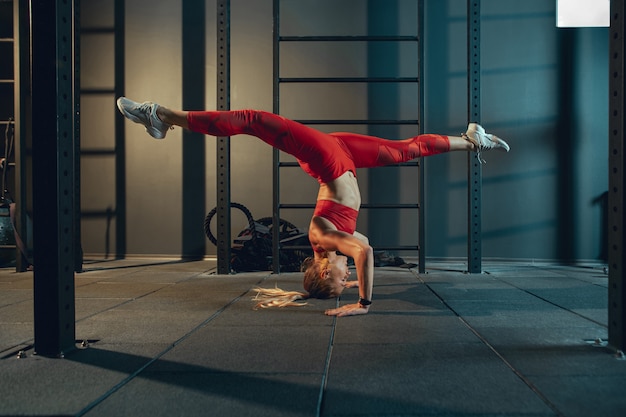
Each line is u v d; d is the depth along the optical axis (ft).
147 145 17.57
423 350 6.26
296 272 14.61
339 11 17.11
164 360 5.87
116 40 17.71
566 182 16.42
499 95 16.65
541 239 16.44
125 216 17.60
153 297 10.32
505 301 9.74
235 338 6.92
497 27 16.71
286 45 17.21
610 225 6.25
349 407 4.40
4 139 17.93
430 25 16.89
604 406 4.40
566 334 7.07
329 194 9.17
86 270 14.78
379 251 16.60
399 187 16.81
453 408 4.36
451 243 16.67
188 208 17.51
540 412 4.27
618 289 6.08
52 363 5.78
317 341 6.73
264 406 4.43
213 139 17.43
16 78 14.89
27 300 10.09
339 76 17.07
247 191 17.35
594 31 16.48
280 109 17.19
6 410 4.36
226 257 14.10
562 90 16.52
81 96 17.74
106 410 4.36
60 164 6.20
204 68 17.57
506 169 16.56
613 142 6.19
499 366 5.57
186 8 17.58
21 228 14.80
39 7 6.13
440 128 16.81
